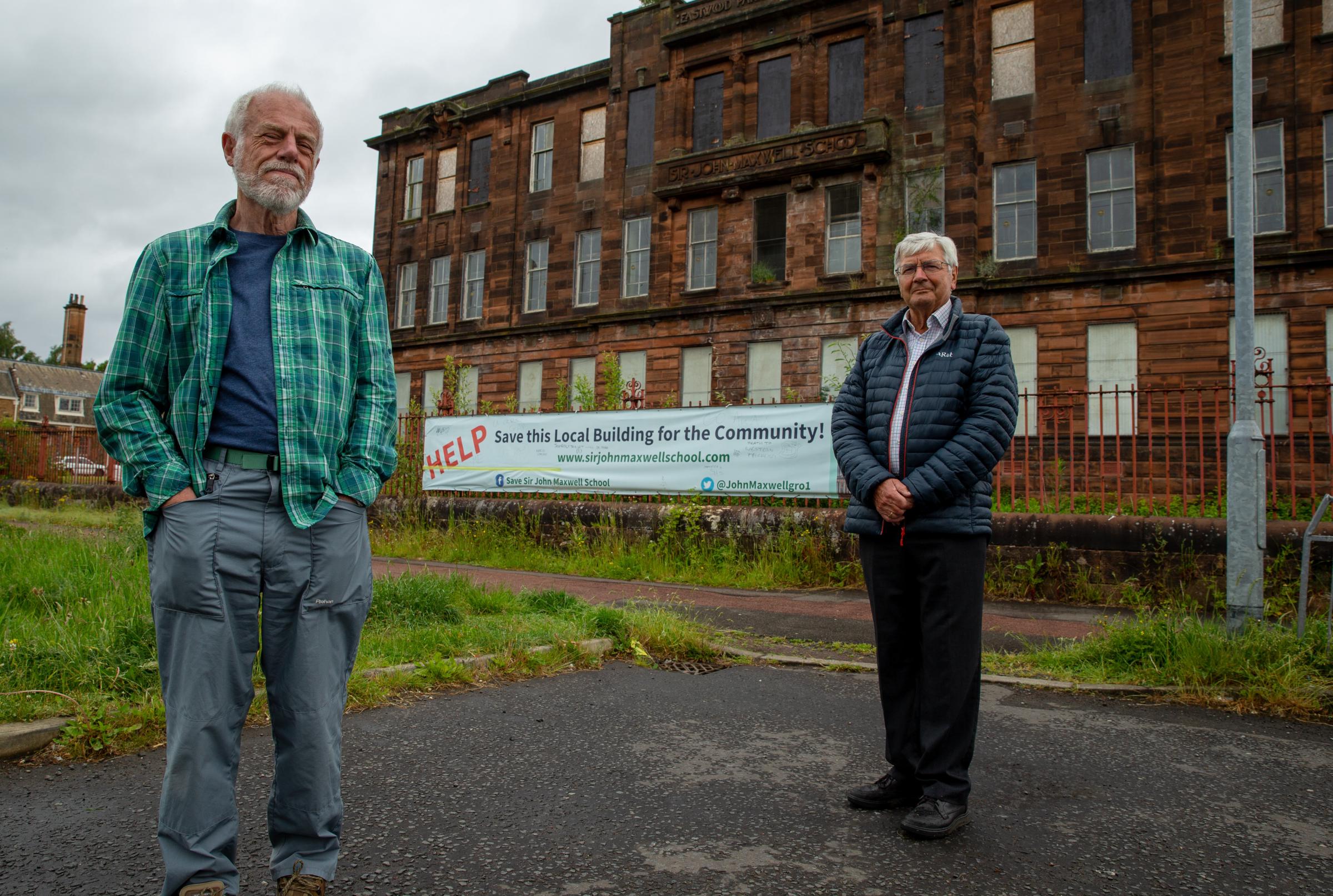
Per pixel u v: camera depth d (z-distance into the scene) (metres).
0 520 13.14
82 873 2.29
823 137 21.89
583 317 25.94
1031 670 5.00
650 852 2.49
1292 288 17.05
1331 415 7.42
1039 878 2.34
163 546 1.86
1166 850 2.54
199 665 1.84
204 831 1.83
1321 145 17.28
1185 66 18.45
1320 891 2.28
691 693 4.46
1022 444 18.56
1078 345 18.69
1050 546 8.12
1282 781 3.16
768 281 22.89
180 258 1.96
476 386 28.16
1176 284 17.92
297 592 1.95
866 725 3.89
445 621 5.66
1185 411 7.89
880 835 2.64
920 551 2.78
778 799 2.94
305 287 2.04
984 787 3.09
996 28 20.52
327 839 1.96
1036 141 19.78
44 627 4.57
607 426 11.13
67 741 3.28
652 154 25.61
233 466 1.89
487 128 29.39
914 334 3.02
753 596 8.27
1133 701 4.38
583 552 10.48
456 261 29.48
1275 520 7.37
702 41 24.50
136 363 1.91
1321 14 17.47
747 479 9.96
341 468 2.04
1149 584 7.68
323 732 1.95
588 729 3.74
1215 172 17.98
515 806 2.83
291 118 2.01
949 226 20.39
